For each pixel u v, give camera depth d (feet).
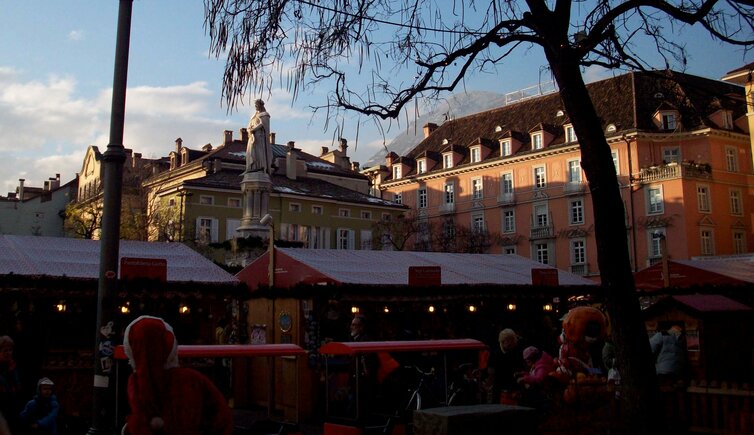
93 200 180.55
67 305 46.83
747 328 49.06
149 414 16.25
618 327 23.93
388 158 237.45
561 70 25.34
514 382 33.09
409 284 53.93
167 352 16.83
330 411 34.17
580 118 24.94
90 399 44.32
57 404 28.99
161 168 239.91
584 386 26.35
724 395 34.01
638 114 167.53
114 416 27.45
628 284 24.06
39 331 44.39
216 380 37.70
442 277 60.08
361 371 32.65
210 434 16.98
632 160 165.48
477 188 203.31
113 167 27.96
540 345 63.98
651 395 23.34
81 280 45.09
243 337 54.75
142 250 55.52
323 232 185.47
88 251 52.19
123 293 46.55
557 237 180.14
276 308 51.47
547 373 27.73
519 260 74.59
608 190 24.49
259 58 27.55
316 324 47.57
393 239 187.52
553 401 26.20
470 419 17.97
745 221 165.37
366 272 56.70
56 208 269.64
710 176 160.35
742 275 63.21
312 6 27.96
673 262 67.05
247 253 100.53
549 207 183.52
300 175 201.05
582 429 26.07
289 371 46.03
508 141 196.13
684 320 47.57
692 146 164.76
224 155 198.08
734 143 166.61
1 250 48.44
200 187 168.04
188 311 52.31
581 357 31.65
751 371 48.14
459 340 35.91
